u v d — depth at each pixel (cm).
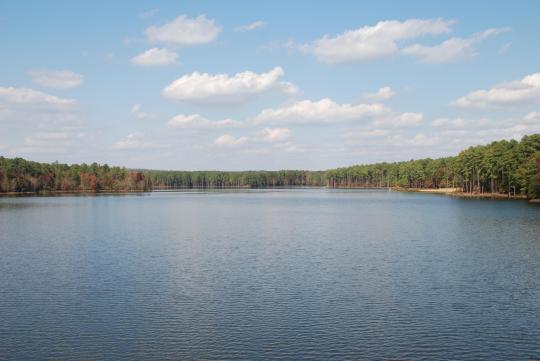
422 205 14038
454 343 2744
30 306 3434
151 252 5638
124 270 4594
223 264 4875
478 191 18638
